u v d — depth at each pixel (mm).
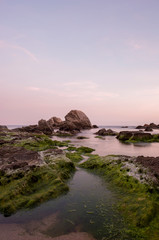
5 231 7238
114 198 10414
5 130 62906
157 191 9977
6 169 13242
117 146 37875
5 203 9375
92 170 16984
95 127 168625
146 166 13336
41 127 83625
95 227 7520
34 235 6973
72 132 85312
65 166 16578
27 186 11359
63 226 7598
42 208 9203
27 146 28203
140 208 8469
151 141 46531
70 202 9922
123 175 13133
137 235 6910
